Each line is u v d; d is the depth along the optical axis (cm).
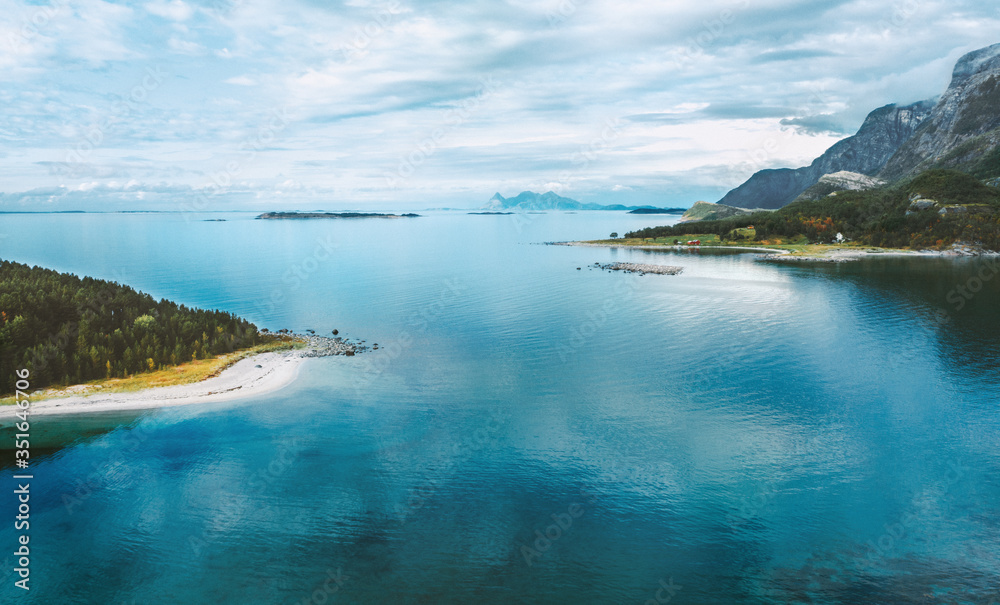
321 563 3697
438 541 3912
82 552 3841
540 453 5209
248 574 3588
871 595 3331
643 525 4056
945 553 3703
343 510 4316
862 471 4775
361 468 4978
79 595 3412
